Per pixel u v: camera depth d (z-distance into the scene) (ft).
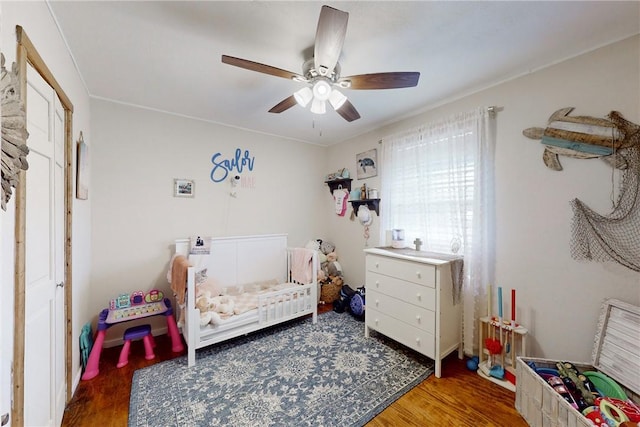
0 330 2.61
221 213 10.09
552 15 4.57
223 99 7.99
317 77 5.25
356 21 4.71
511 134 6.65
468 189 7.30
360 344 7.84
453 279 6.84
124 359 6.81
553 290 5.98
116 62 5.98
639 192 4.89
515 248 6.58
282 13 4.52
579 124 5.59
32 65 3.65
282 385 5.92
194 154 9.48
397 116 9.36
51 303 4.34
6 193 2.71
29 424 3.54
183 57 5.83
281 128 10.71
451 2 4.29
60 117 4.93
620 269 5.11
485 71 6.42
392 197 9.55
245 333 7.80
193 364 6.74
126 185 8.23
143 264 8.51
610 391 4.73
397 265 7.37
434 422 4.94
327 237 13.17
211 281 9.05
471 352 7.13
